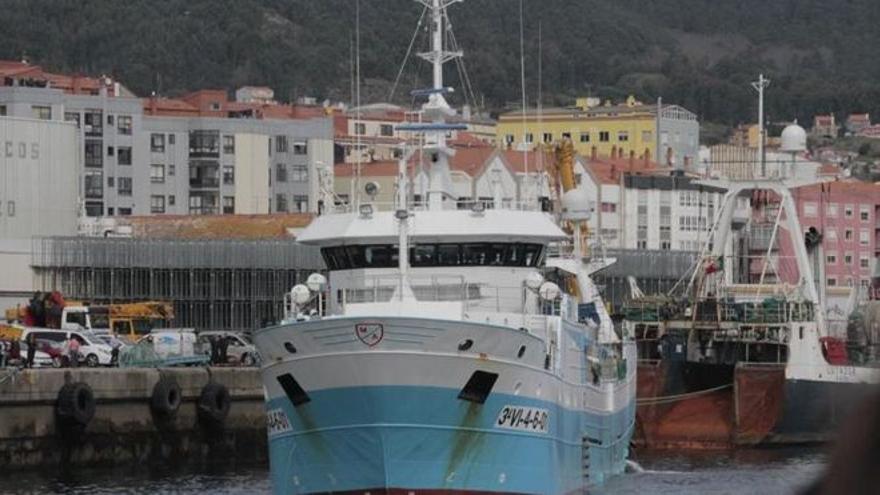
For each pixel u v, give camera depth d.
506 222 82.81
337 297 85.38
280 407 74.75
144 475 119.56
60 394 119.75
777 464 131.12
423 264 83.44
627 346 117.81
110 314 191.75
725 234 167.62
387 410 70.81
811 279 162.38
